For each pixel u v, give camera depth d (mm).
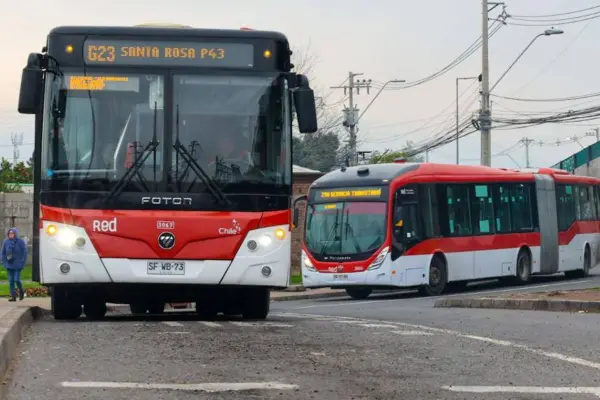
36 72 19266
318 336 17281
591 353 15703
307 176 61469
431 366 13836
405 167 40438
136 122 19656
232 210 19469
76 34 19844
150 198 19359
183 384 11828
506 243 45062
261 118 19781
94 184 19391
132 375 12469
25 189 78875
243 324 19719
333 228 40250
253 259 19453
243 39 20000
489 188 44438
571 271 52062
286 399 11070
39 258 19719
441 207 41438
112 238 19250
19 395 11031
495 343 16875
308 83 19859
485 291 42750
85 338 16297
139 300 21109
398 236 39281
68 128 19594
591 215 52875
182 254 19297
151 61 19828
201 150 19609
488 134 59281
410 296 41438
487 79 59594
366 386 12000
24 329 17938
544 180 48469
